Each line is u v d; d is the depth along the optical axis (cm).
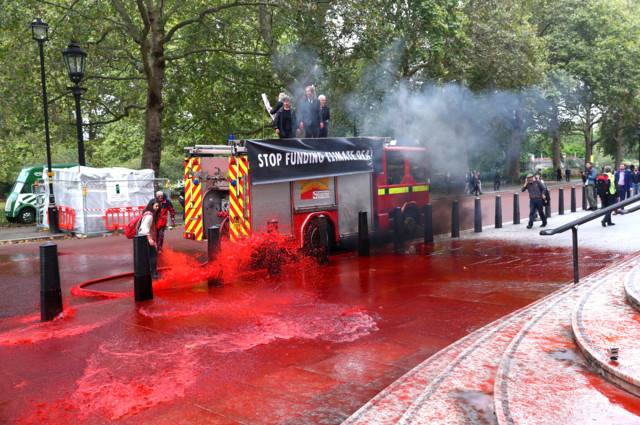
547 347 405
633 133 6022
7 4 2011
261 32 2486
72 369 502
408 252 1199
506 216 2041
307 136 1216
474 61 2981
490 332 489
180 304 747
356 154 1233
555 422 280
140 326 641
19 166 3759
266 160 1016
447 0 2259
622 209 666
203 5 2445
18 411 413
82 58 1920
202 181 1123
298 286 859
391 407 347
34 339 600
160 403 420
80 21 2158
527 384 334
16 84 2289
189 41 2606
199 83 2695
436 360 448
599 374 348
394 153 1379
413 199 1452
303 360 510
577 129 5831
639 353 358
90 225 1756
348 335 586
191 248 1413
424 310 680
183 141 3164
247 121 2961
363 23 2159
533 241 1288
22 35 2206
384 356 515
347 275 944
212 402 419
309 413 394
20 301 841
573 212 1994
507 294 752
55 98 2491
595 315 455
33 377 484
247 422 383
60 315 693
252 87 2744
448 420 303
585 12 4247
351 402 412
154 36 2364
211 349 550
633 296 476
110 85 2745
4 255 1375
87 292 866
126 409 411
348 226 1226
